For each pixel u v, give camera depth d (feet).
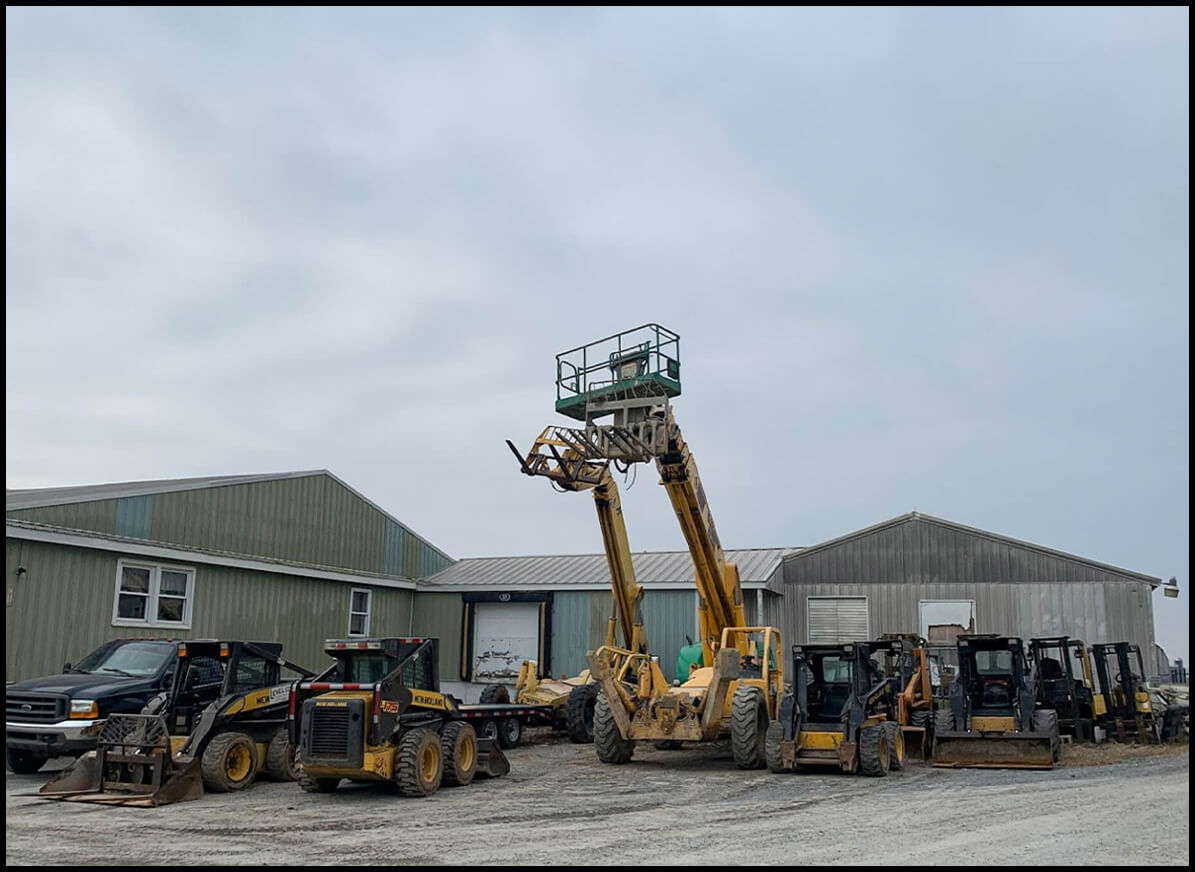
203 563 66.23
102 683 46.26
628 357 49.16
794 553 88.63
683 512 52.13
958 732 51.93
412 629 89.20
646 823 33.68
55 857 28.02
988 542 84.02
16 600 53.47
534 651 85.25
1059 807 36.81
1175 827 32.24
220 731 42.34
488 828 32.76
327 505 78.74
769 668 54.70
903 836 30.99
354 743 39.24
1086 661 64.85
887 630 84.79
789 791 41.73
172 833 31.91
